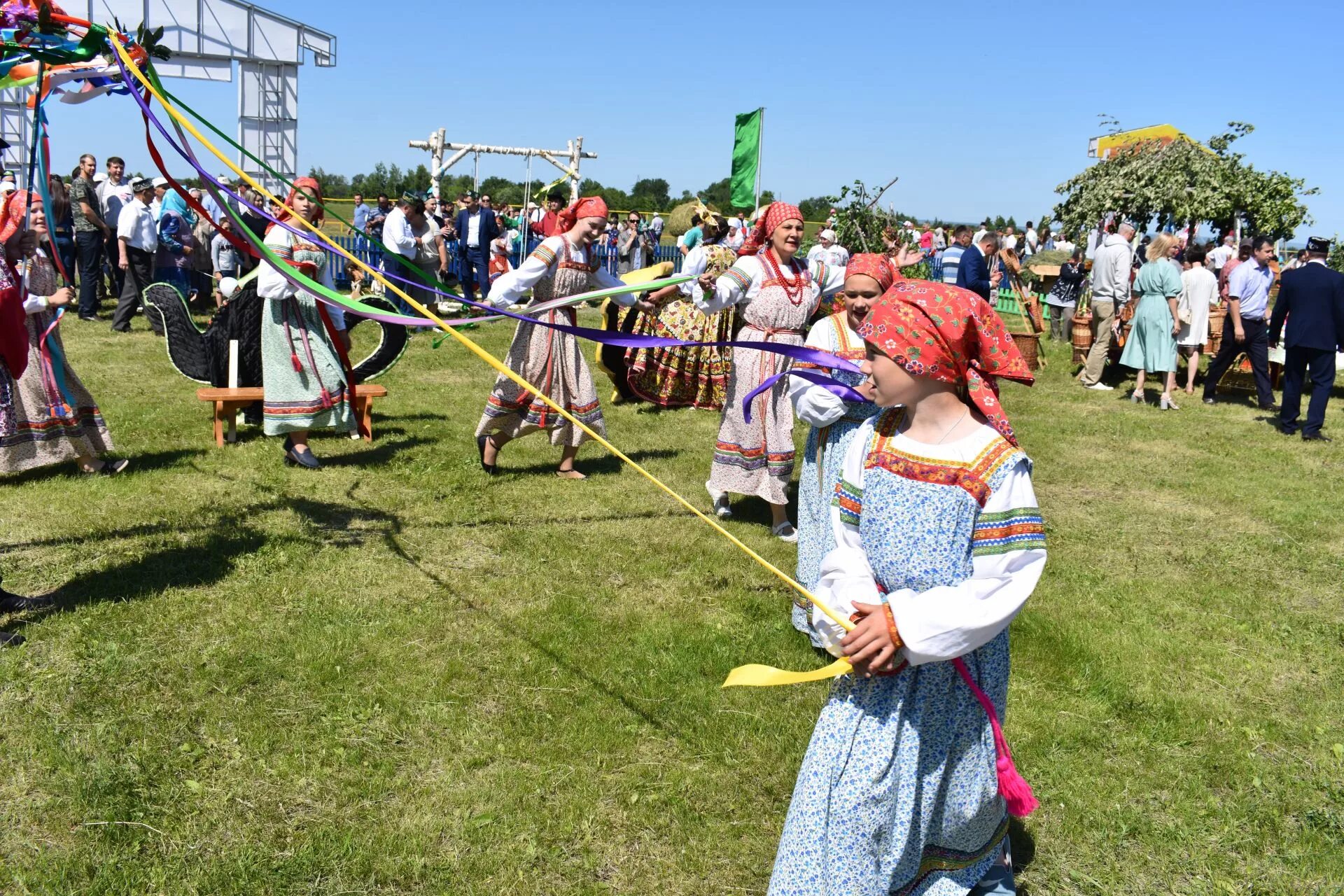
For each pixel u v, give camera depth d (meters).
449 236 17.19
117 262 13.22
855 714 2.23
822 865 2.20
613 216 27.97
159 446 6.79
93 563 4.70
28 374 5.71
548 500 6.06
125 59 3.25
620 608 4.54
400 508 5.77
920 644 2.07
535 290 6.25
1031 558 2.09
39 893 2.66
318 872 2.79
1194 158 16.47
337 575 4.74
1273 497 6.90
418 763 3.31
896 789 2.18
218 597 4.41
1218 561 5.61
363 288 14.70
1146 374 11.75
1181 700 3.94
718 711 3.65
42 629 3.98
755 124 10.80
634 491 6.33
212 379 7.09
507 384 6.29
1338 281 8.60
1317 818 3.21
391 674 3.84
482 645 4.12
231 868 2.77
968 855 2.33
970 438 2.18
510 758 3.36
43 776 3.12
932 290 2.16
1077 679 4.07
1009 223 26.94
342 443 7.12
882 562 2.25
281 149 17.52
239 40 16.66
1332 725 3.83
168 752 3.28
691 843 2.97
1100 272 10.87
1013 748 3.53
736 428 5.45
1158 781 3.39
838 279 5.35
